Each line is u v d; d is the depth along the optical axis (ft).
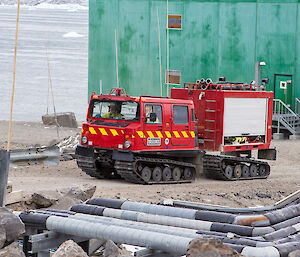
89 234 30.09
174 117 68.28
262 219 32.55
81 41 536.42
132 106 65.62
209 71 129.59
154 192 60.23
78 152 68.28
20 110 158.61
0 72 261.85
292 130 118.83
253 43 125.39
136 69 136.87
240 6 126.11
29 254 30.66
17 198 44.80
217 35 128.47
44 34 561.02
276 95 124.06
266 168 79.30
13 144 92.38
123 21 137.49
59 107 168.76
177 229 31.09
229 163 75.51
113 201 36.52
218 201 58.59
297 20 121.19
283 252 26.78
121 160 64.49
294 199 39.22
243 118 76.84
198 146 74.08
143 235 28.68
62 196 46.37
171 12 131.95
